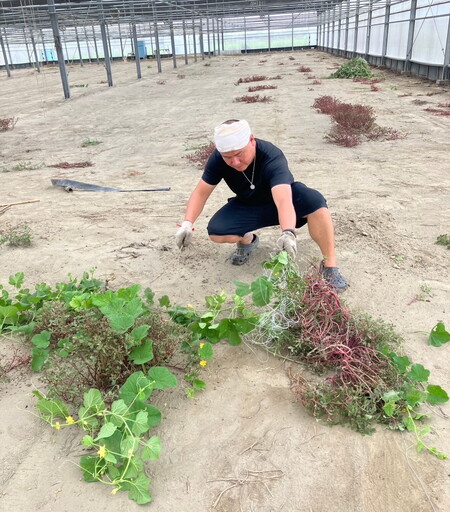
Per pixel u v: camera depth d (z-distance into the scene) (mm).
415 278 3363
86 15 19703
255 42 44281
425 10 17188
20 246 4160
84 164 7254
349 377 2285
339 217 4555
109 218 4875
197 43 43500
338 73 17984
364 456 1960
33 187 6176
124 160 7535
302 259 3654
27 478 1911
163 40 43062
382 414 2141
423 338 2691
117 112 12617
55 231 4523
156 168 6938
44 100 15828
